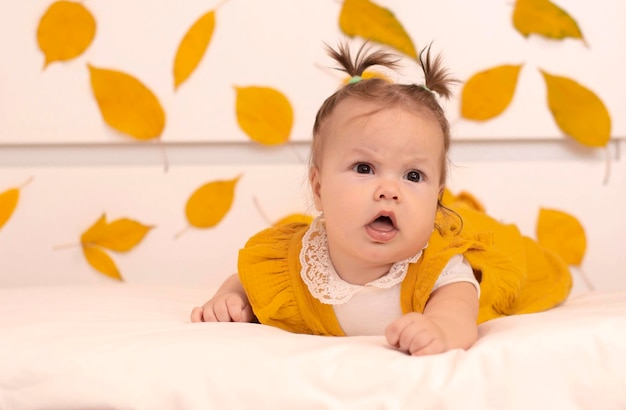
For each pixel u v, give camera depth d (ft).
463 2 5.76
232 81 5.68
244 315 3.51
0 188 5.55
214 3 5.68
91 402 2.49
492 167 5.84
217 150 5.78
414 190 3.21
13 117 5.55
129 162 5.73
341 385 2.44
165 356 2.58
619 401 2.42
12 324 3.05
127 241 5.63
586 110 5.83
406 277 3.35
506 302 3.91
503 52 5.81
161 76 5.65
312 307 3.48
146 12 5.63
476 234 3.93
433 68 3.76
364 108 3.27
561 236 5.88
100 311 3.39
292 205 5.73
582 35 5.84
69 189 5.60
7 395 2.59
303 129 5.72
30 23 5.56
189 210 5.67
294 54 5.71
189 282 5.68
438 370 2.46
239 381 2.47
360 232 3.17
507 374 2.43
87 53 5.60
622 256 5.92
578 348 2.50
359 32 5.70
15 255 5.57
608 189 5.93
